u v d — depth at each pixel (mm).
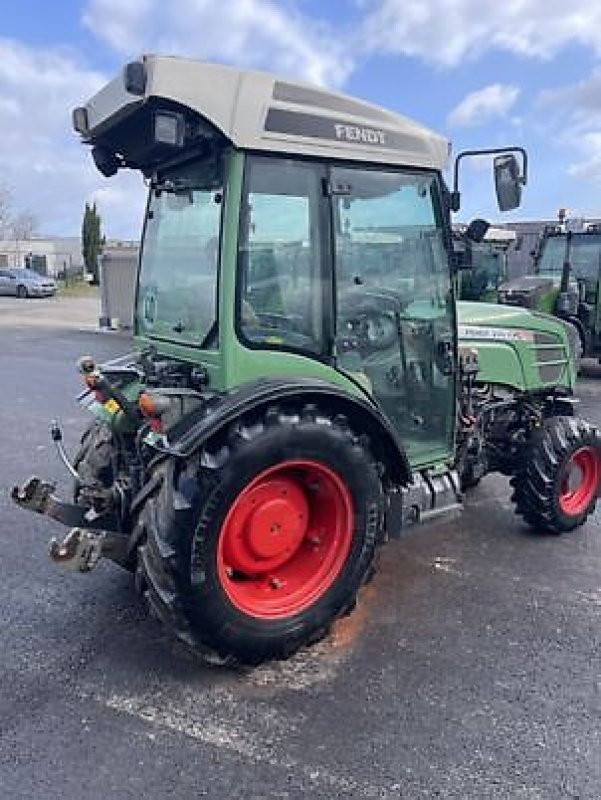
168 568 2473
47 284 29656
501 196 3352
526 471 4000
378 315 3164
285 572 2875
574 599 3314
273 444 2590
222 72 2484
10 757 2244
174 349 3041
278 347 2805
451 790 2102
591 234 10227
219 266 2650
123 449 3154
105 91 2689
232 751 2273
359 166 2955
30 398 8148
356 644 2912
